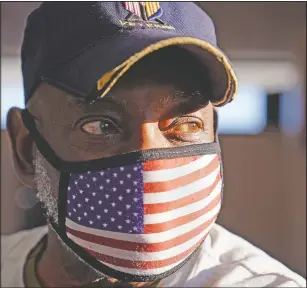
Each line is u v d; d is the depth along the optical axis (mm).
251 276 1587
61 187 1365
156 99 1289
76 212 1348
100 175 1302
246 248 1690
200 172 1343
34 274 1688
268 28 3465
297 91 3799
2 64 3477
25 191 3703
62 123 1363
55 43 1377
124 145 1304
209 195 1377
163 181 1283
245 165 4125
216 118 1484
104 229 1316
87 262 1377
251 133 4094
